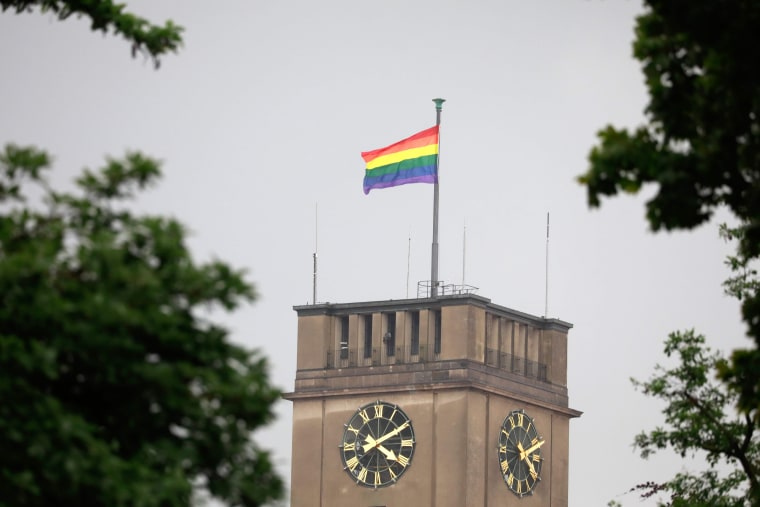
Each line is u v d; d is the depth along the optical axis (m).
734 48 99.44
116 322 91.75
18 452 90.81
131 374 93.19
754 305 110.25
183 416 94.69
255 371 95.69
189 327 94.50
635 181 102.62
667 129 103.19
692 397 139.38
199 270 93.50
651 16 103.56
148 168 94.12
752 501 136.88
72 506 91.50
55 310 91.12
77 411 93.75
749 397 112.19
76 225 93.44
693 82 103.00
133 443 94.62
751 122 101.25
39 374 91.94
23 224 92.94
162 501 92.06
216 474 95.56
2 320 91.31
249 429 95.56
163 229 93.81
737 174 102.38
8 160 93.12
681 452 140.75
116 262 91.94
